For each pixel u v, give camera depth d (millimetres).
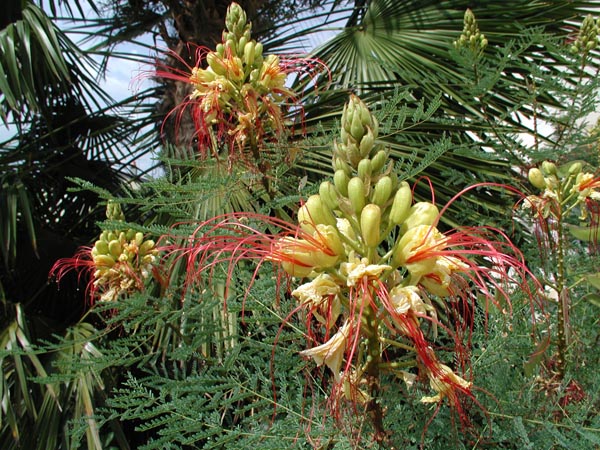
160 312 418
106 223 367
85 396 691
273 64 498
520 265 275
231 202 555
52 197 1176
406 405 341
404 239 264
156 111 1312
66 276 1047
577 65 540
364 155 283
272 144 488
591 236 423
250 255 336
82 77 1202
